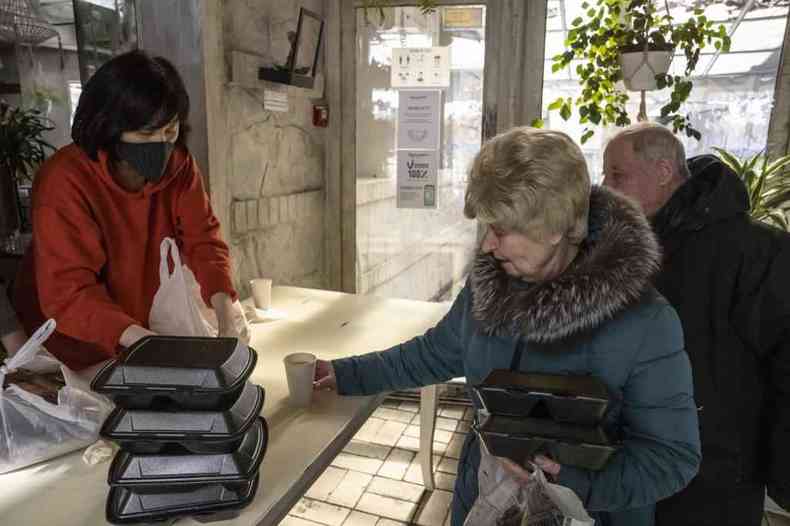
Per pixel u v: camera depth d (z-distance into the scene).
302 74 2.65
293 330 1.81
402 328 1.84
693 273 1.24
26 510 0.91
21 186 2.54
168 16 2.03
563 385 0.88
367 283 3.27
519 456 0.89
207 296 1.49
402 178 3.09
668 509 1.25
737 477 1.22
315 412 1.28
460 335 1.20
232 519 0.91
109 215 1.31
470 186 0.90
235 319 1.48
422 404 2.30
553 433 0.87
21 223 2.57
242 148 2.36
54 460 1.07
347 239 3.22
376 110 3.04
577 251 0.95
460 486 1.15
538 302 0.92
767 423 1.20
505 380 0.90
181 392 0.86
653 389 0.89
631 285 0.90
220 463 0.90
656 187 1.35
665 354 0.90
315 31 2.81
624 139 1.38
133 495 0.88
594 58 2.52
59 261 1.23
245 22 2.29
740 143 2.59
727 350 1.21
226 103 2.22
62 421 1.07
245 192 2.41
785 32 2.43
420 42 2.91
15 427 1.03
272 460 1.08
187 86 2.07
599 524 0.99
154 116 1.18
